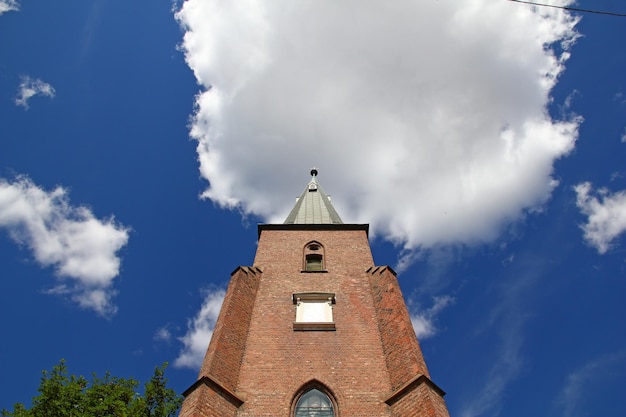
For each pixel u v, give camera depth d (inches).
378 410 671.1
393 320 813.2
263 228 1198.9
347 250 1096.2
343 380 722.8
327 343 796.0
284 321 849.5
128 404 1000.2
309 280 976.3
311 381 721.0
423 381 662.5
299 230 1195.3
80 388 972.6
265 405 680.4
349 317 859.4
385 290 901.8
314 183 1660.9
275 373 733.9
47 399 914.7
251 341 799.7
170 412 1086.4
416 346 755.4
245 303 879.7
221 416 639.8
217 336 762.8
